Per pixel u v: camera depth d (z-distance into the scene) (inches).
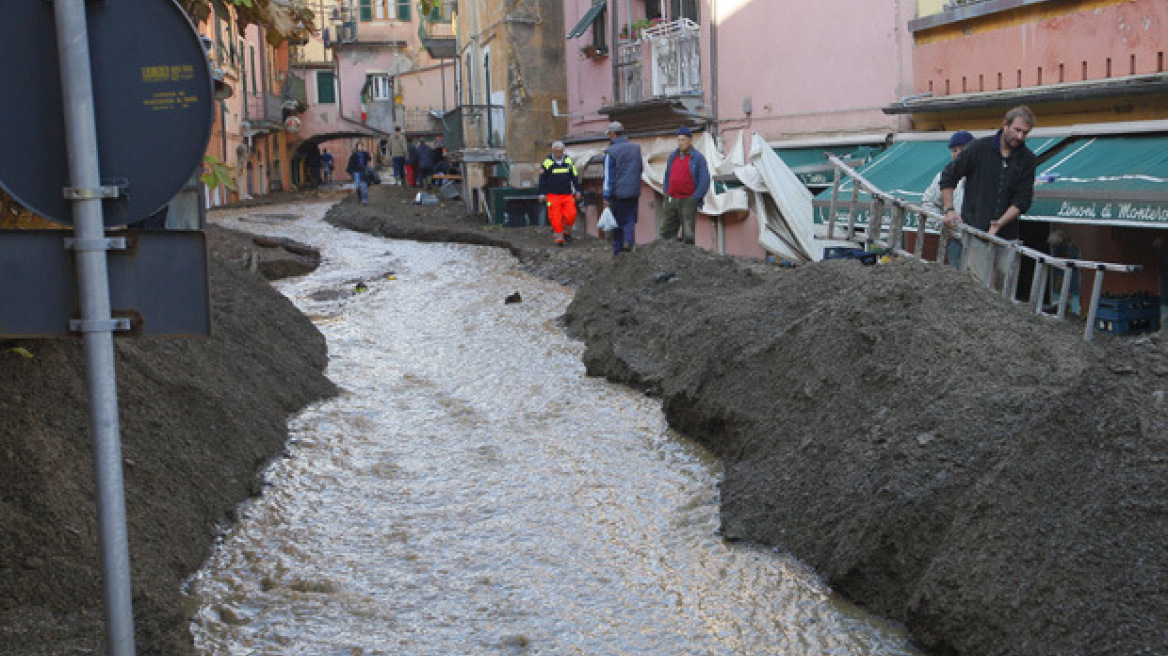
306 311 555.5
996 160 316.8
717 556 223.5
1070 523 168.6
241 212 1275.8
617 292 468.8
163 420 253.0
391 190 1620.3
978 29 510.0
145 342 284.4
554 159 811.4
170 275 117.3
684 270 465.1
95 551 193.6
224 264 442.0
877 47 592.7
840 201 541.3
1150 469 166.2
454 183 1453.0
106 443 115.4
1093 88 426.9
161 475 233.8
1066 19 452.8
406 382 390.9
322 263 773.9
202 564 221.1
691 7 826.8
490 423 330.3
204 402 275.0
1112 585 158.2
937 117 547.8
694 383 311.9
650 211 904.3
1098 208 384.8
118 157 116.6
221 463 261.3
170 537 217.5
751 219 713.6
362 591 209.3
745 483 249.9
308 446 304.2
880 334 256.1
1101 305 399.2
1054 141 453.7
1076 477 173.8
